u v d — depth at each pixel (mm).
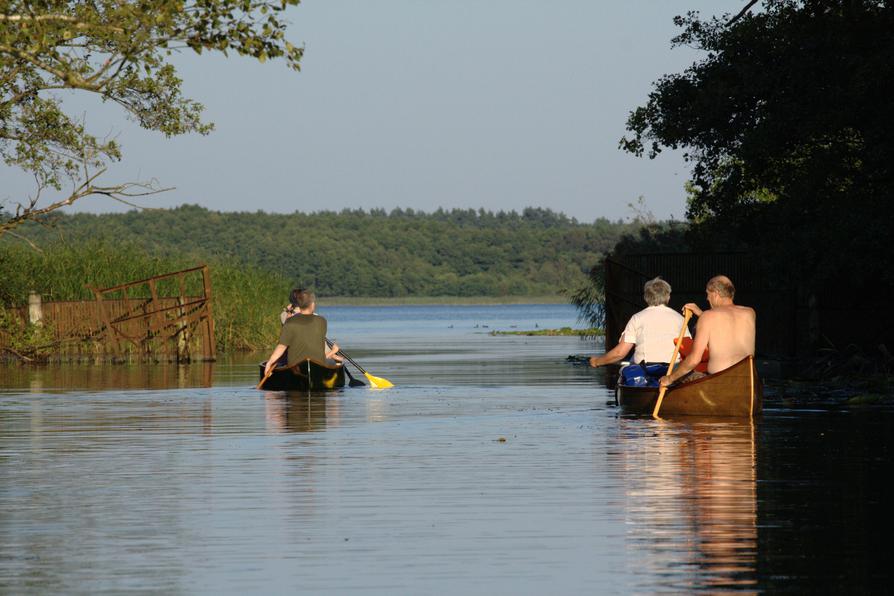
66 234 83250
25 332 74812
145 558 17531
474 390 48875
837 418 36656
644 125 67375
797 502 21656
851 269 60875
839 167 60938
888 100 58531
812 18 62844
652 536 18844
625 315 73625
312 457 28203
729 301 37656
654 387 38000
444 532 19266
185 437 32406
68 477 25172
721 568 16734
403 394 46844
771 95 62812
